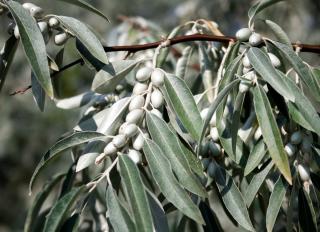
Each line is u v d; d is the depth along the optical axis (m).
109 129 0.55
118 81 0.60
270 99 0.59
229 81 0.56
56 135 2.11
